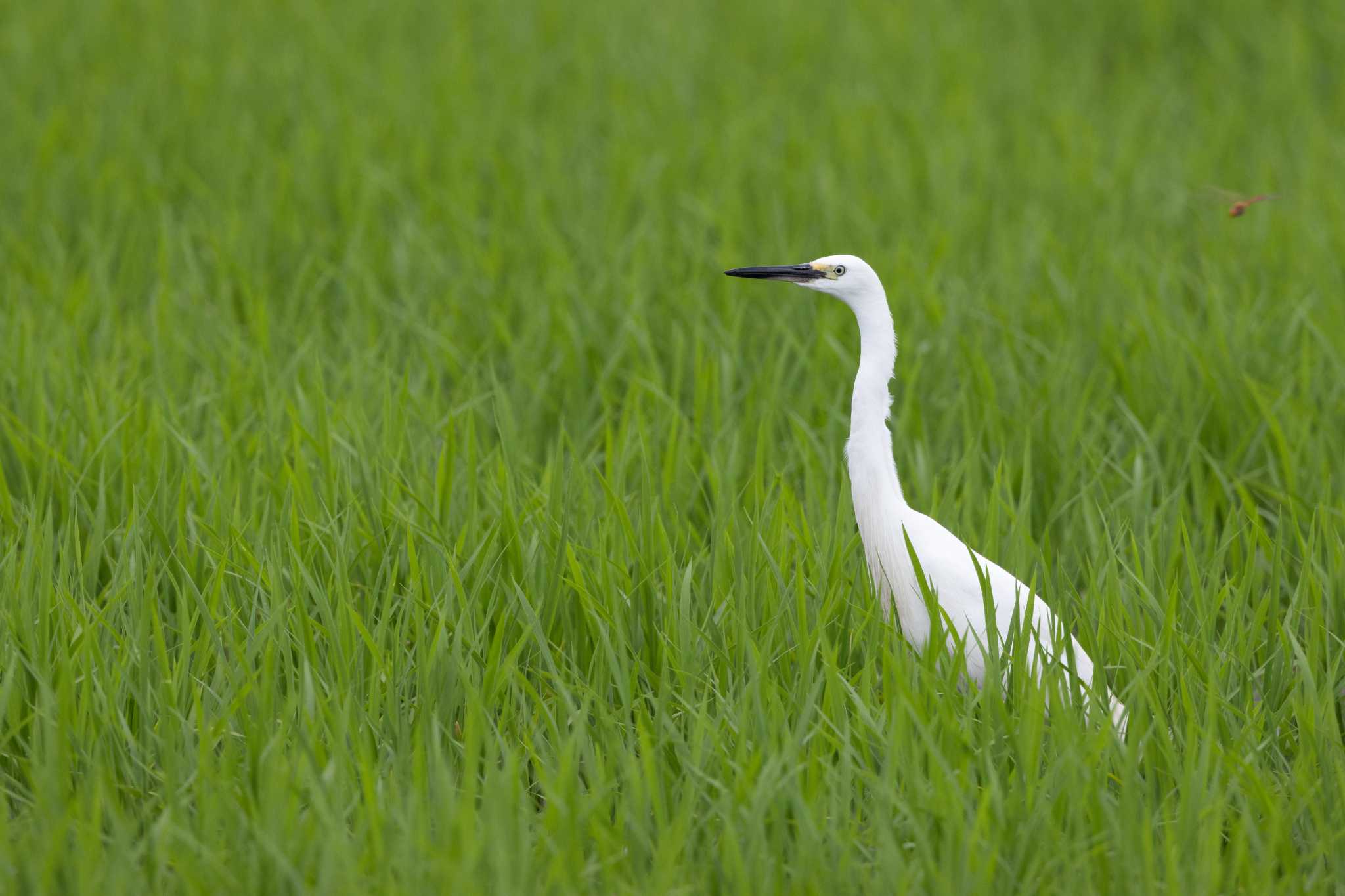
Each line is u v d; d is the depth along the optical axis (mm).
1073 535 10188
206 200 18547
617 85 25203
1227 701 7535
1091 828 6711
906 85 26281
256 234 17062
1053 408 11781
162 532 8992
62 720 6793
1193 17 31875
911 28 30750
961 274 16250
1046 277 15633
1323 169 20141
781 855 6473
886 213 18438
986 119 23516
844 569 9422
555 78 26422
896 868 6238
